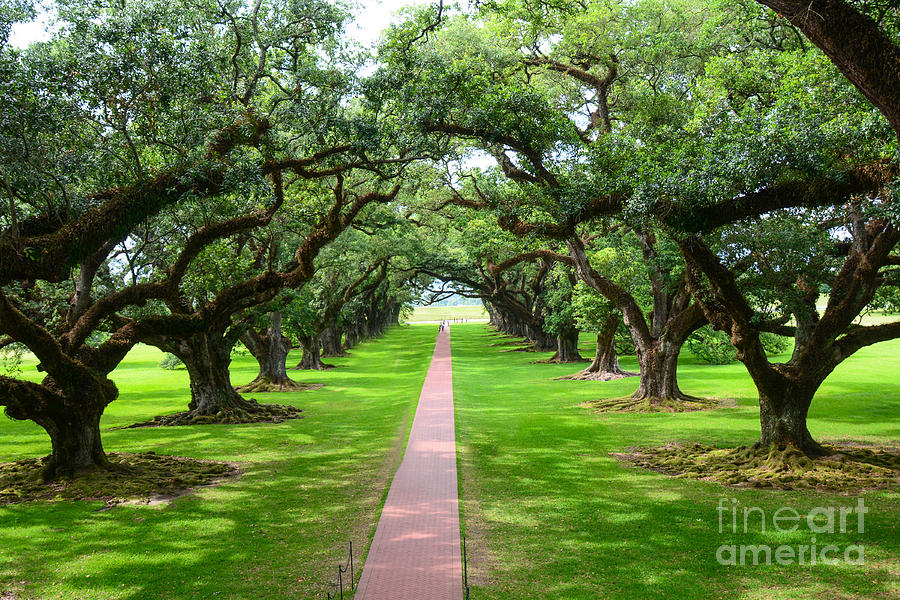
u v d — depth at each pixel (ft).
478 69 49.32
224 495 38.70
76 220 31.07
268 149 41.57
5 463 48.26
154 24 35.83
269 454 52.26
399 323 374.63
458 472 43.37
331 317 139.95
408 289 185.37
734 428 58.65
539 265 158.40
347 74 45.68
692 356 139.33
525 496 37.09
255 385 101.55
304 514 34.35
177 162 36.09
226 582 24.89
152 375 130.62
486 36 63.10
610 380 101.45
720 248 41.42
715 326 46.11
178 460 48.88
